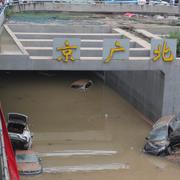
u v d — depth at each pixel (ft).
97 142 103.76
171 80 107.55
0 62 100.99
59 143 102.17
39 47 118.32
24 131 95.14
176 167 91.09
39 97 133.80
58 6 193.77
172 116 104.32
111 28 153.79
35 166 86.43
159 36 136.87
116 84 140.77
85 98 134.92
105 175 86.99
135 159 94.68
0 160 68.69
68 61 102.83
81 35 138.92
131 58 105.29
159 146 95.76
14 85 143.84
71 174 86.43
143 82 119.44
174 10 197.98
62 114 121.29
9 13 176.14
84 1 203.62
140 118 119.24
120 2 199.00
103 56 103.86
